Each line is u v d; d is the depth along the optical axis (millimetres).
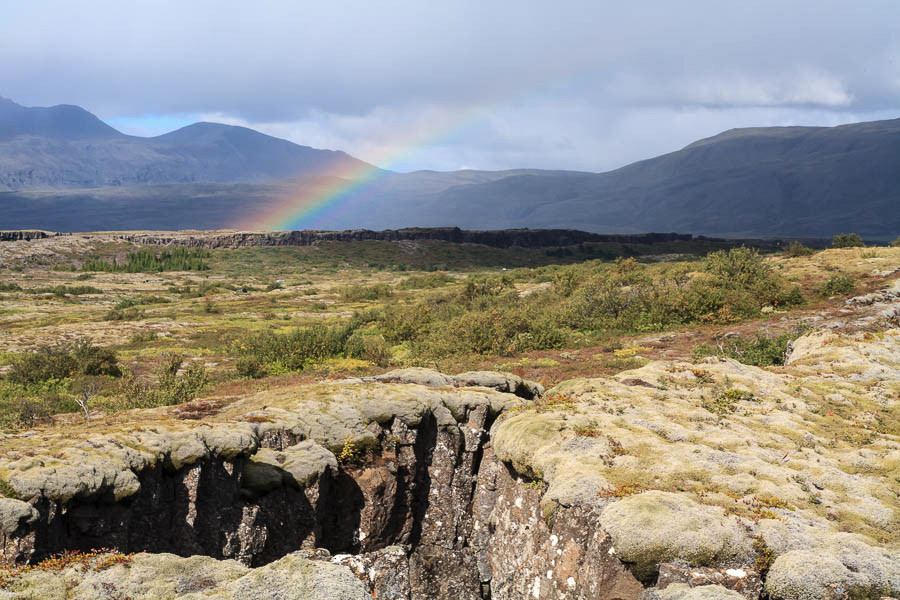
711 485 14688
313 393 22141
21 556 12164
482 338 51625
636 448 16578
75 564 12008
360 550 19891
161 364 56531
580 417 18594
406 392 21922
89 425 22531
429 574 21047
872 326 44000
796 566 11625
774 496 14242
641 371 23750
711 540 12281
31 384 47344
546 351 50531
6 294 140375
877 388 22797
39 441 15719
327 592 11695
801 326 47125
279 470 17797
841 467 16250
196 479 15914
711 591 11297
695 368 23828
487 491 21547
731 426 18547
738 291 60656
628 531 12562
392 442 20750
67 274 199125
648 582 12484
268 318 98562
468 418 22500
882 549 12328
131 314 98062
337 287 165500
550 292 84688
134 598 11156
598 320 60562
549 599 14938
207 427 17078
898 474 15750
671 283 67938
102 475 13812
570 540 14406
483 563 21047
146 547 14953
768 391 21938
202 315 103000
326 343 54219
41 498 12773
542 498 15766
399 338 64250
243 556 16594
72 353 54688
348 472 19875
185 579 11984
